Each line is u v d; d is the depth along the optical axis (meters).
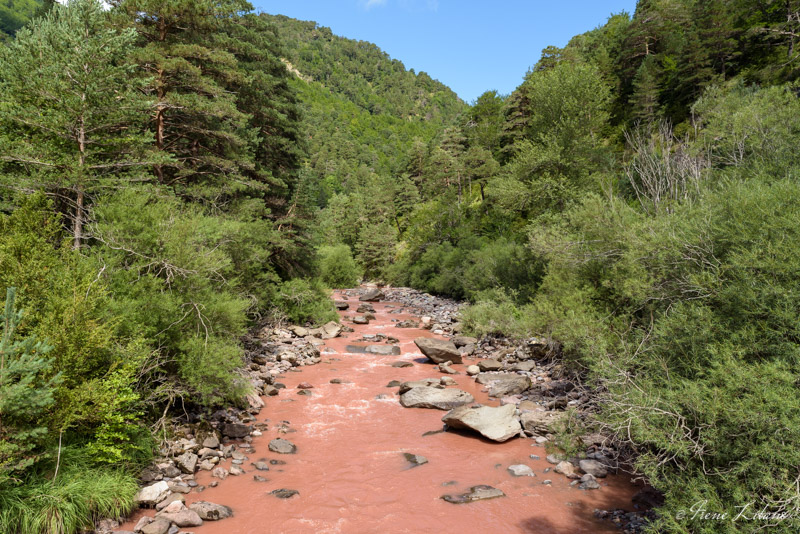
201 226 12.73
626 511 6.91
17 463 5.74
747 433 4.91
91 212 11.09
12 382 5.40
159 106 14.86
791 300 5.34
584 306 12.18
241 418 10.81
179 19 15.84
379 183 104.56
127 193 11.27
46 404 5.32
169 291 9.91
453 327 23.61
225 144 18.94
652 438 5.59
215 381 9.66
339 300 39.44
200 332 10.36
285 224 24.66
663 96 51.19
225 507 6.96
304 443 9.92
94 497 6.19
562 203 26.42
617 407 6.92
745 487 4.81
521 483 8.03
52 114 10.91
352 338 22.64
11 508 5.44
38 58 11.32
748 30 44.66
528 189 27.75
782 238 5.86
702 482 5.21
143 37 16.02
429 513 7.05
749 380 5.00
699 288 6.74
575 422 9.65
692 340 6.45
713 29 46.50
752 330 5.57
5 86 11.50
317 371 16.12
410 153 88.50
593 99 29.00
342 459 9.13
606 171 27.08
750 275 5.95
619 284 10.70
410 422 11.31
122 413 7.62
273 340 19.62
